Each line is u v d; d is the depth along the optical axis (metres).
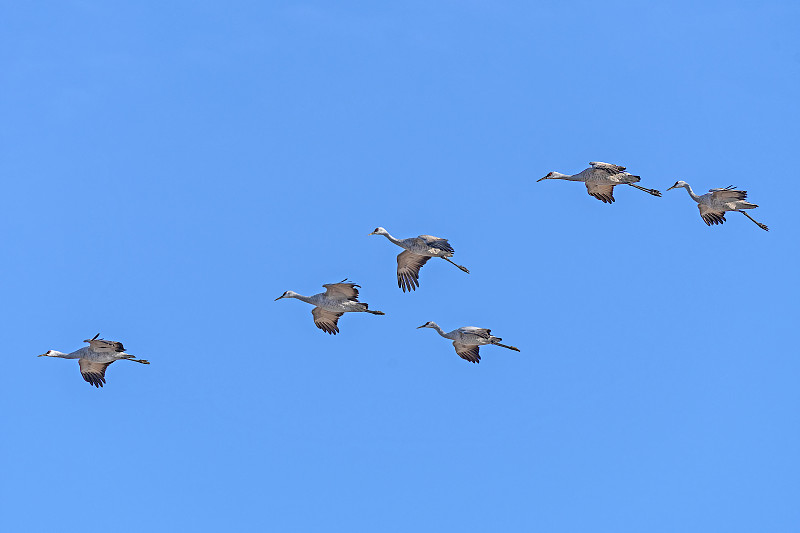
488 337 62.97
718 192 66.06
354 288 61.44
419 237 61.53
